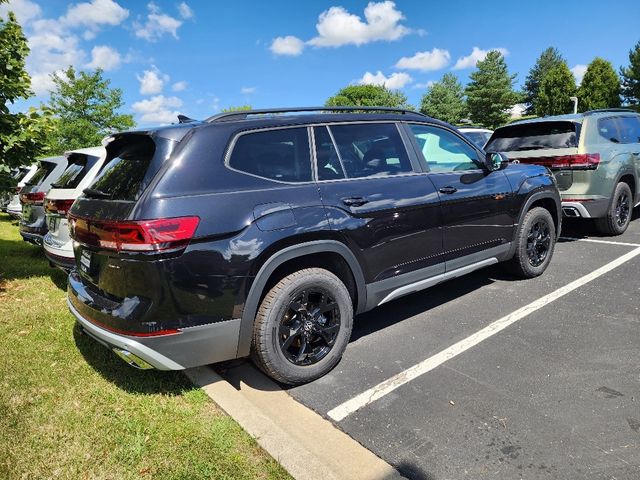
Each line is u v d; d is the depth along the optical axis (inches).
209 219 106.3
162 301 102.8
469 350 139.3
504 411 108.7
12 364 136.4
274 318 116.8
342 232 125.6
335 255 128.6
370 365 134.6
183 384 126.0
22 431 105.1
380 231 135.0
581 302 169.5
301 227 118.0
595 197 242.4
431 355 138.2
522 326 153.1
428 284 153.1
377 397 118.1
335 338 129.1
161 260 101.3
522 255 189.2
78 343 151.3
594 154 239.8
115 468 93.7
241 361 141.2
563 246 251.1
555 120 251.8
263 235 112.3
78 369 134.0
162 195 104.0
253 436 102.6
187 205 104.9
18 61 202.8
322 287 124.4
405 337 151.6
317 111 138.3
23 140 198.1
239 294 110.6
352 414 111.7
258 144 121.1
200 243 105.0
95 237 110.9
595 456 92.5
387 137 147.6
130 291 105.0
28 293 206.7
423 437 101.7
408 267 144.8
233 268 108.7
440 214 151.5
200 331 108.1
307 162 127.5
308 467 92.9
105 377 129.5
